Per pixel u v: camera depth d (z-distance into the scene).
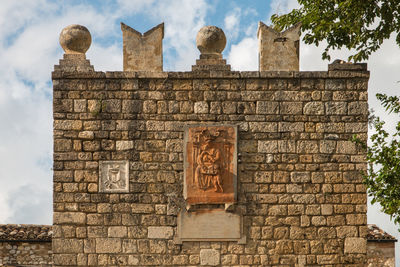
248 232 12.98
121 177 13.08
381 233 19.34
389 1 14.34
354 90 13.38
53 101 13.27
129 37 13.55
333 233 13.02
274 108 13.27
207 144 13.08
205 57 13.46
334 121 13.28
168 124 13.20
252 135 13.21
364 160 13.20
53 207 13.01
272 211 13.03
